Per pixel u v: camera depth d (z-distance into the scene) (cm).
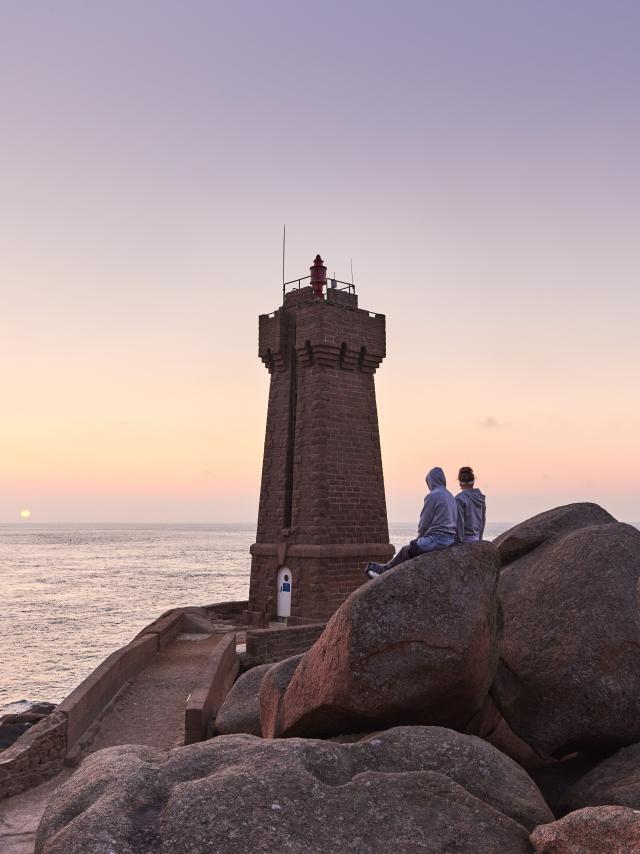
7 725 2403
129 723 1972
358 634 895
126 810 671
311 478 3428
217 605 3862
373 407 3678
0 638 7050
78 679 5272
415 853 651
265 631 2689
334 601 3328
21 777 1554
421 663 880
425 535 946
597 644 972
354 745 782
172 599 10588
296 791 688
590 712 953
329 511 3388
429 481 973
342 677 902
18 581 13675
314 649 997
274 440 3719
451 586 902
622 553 1046
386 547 3528
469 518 972
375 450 3641
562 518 1192
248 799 671
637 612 985
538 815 727
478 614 894
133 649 2408
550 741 976
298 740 769
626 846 591
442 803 700
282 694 1095
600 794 844
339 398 3538
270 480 3691
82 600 10431
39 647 6588
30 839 1312
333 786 713
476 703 949
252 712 1395
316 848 642
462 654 878
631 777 848
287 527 3553
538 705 989
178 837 636
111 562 19988
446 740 786
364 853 643
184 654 2808
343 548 3372
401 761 764
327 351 3488
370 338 3662
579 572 1041
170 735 1872
